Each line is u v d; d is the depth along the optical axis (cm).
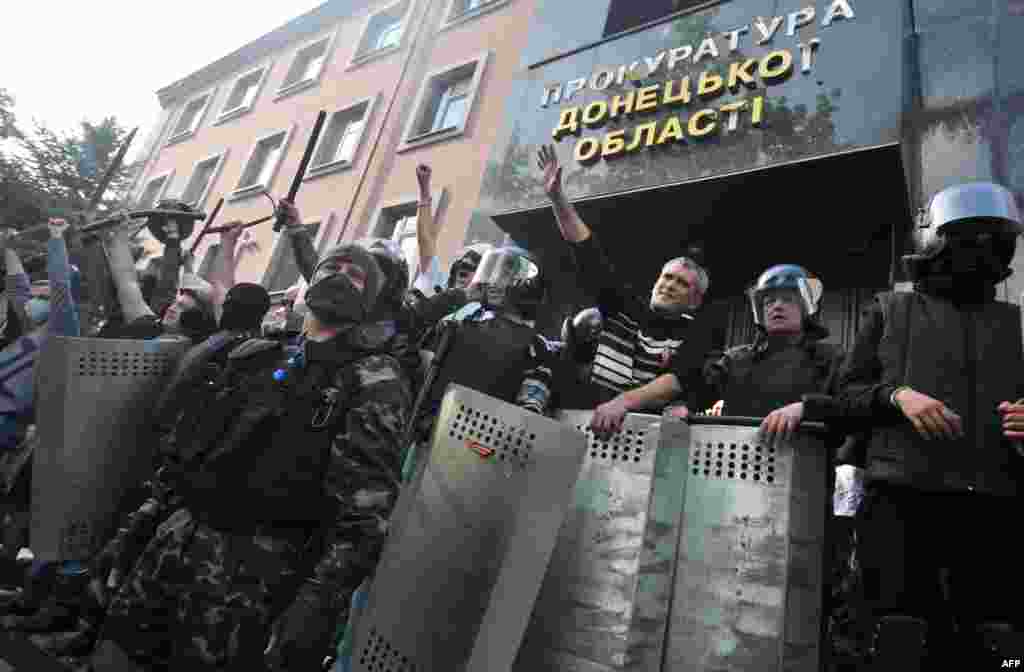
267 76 1574
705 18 672
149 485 276
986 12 541
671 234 668
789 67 582
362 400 174
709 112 613
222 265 363
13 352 347
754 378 243
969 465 165
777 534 175
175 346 301
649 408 208
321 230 1111
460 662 159
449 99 1134
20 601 291
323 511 171
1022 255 429
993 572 164
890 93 519
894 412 175
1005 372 173
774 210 591
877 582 168
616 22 784
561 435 175
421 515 181
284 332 211
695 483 191
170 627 173
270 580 167
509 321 243
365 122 1205
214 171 1470
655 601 179
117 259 362
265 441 175
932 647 159
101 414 278
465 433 184
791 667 163
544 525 170
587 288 243
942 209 189
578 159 693
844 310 574
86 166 1244
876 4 560
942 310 185
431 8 1271
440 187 995
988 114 511
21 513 335
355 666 177
